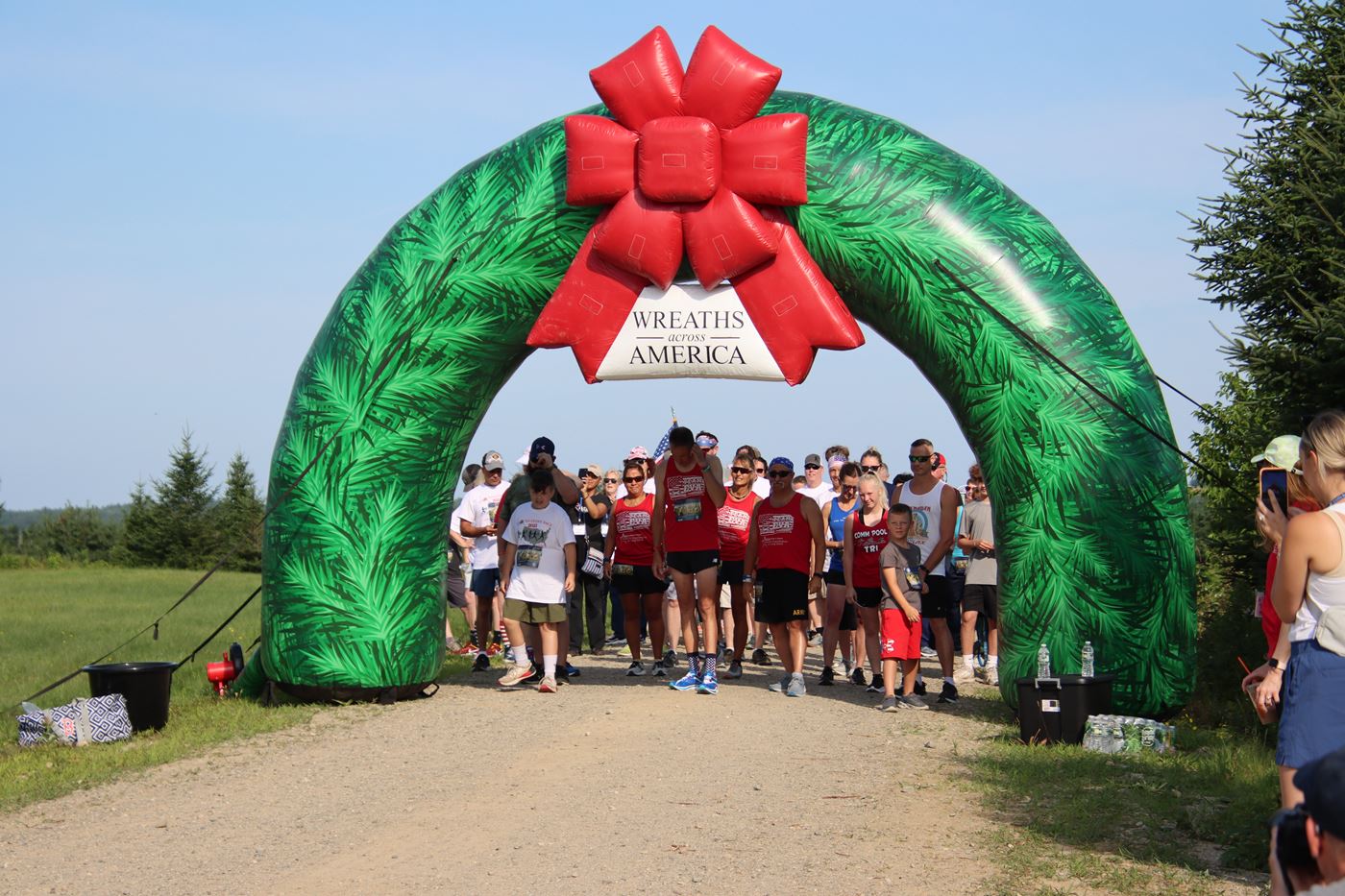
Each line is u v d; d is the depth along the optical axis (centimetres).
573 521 1496
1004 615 1023
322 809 752
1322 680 484
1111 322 1023
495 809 744
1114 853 631
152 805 766
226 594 2722
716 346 1071
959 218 1040
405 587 1108
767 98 1062
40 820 734
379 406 1104
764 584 1152
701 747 910
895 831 682
